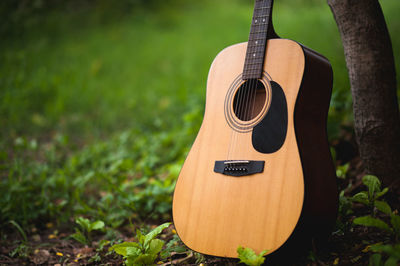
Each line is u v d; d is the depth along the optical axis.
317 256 1.72
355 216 2.12
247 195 1.67
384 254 1.65
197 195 1.82
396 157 2.07
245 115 1.90
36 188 3.35
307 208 1.56
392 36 6.57
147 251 1.79
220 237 1.70
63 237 2.60
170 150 4.30
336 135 2.78
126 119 5.87
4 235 2.55
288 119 1.67
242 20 11.96
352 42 2.06
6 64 7.27
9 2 8.71
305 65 1.71
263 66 1.83
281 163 1.63
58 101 6.09
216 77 1.99
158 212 2.81
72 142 5.07
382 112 2.06
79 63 8.27
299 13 10.38
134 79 7.62
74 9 11.41
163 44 9.80
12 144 4.72
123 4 11.96
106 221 2.66
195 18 12.27
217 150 1.84
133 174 3.75
